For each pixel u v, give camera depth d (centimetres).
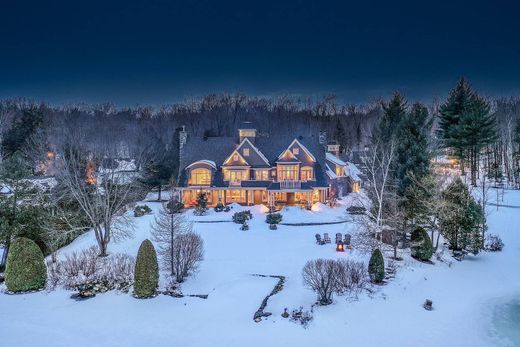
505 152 7100
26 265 2281
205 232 3912
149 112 15238
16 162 2997
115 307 2097
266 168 5281
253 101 15150
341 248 3206
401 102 6931
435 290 2544
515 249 3569
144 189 5706
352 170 6550
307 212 4656
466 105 6550
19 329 1825
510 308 2341
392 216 3225
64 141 4900
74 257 2619
